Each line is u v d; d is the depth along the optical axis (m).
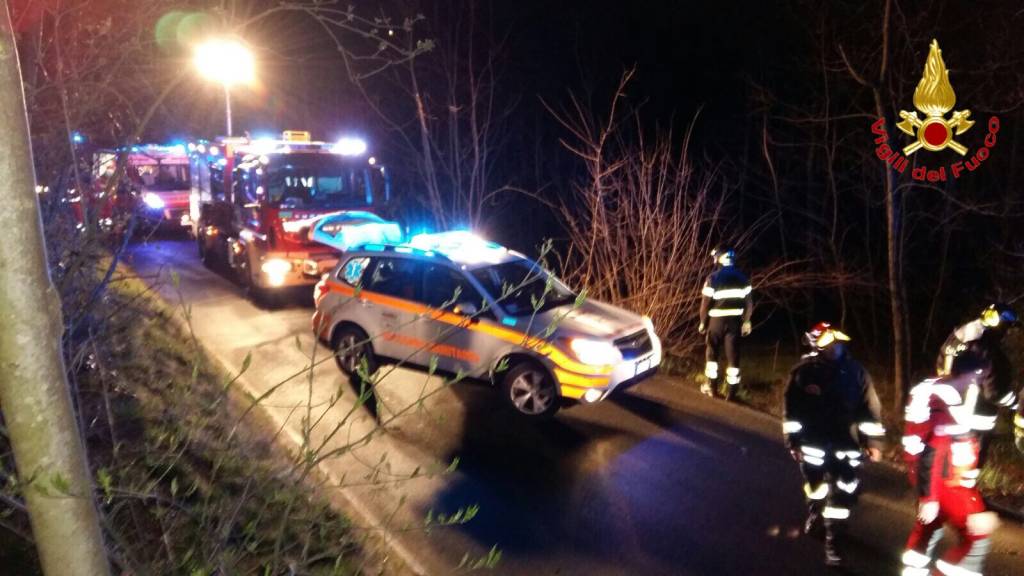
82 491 1.63
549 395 7.31
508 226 17.22
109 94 4.05
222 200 13.75
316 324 8.52
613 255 10.52
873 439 4.87
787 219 13.37
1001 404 5.27
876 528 5.44
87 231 3.23
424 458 6.56
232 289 13.00
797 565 4.99
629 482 6.19
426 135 12.27
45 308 1.56
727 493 6.02
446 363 7.64
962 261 11.57
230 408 6.71
